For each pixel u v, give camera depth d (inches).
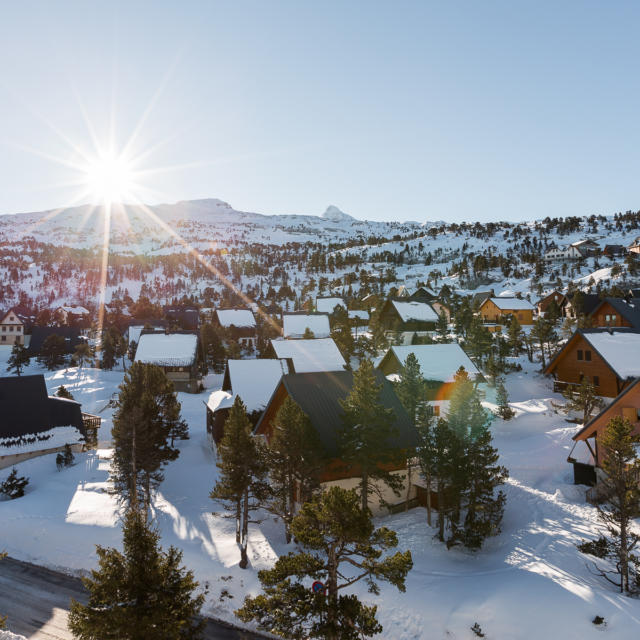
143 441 1225.4
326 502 581.3
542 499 1223.5
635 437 829.2
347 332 3277.6
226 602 884.6
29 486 1523.1
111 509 1298.0
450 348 2172.7
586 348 2006.6
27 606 873.5
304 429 1064.8
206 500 1386.6
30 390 1862.7
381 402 1333.7
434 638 735.1
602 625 681.6
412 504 1280.8
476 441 1066.1
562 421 1856.5
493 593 808.9
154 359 3021.7
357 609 565.0
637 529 980.6
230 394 1893.5
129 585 521.0
